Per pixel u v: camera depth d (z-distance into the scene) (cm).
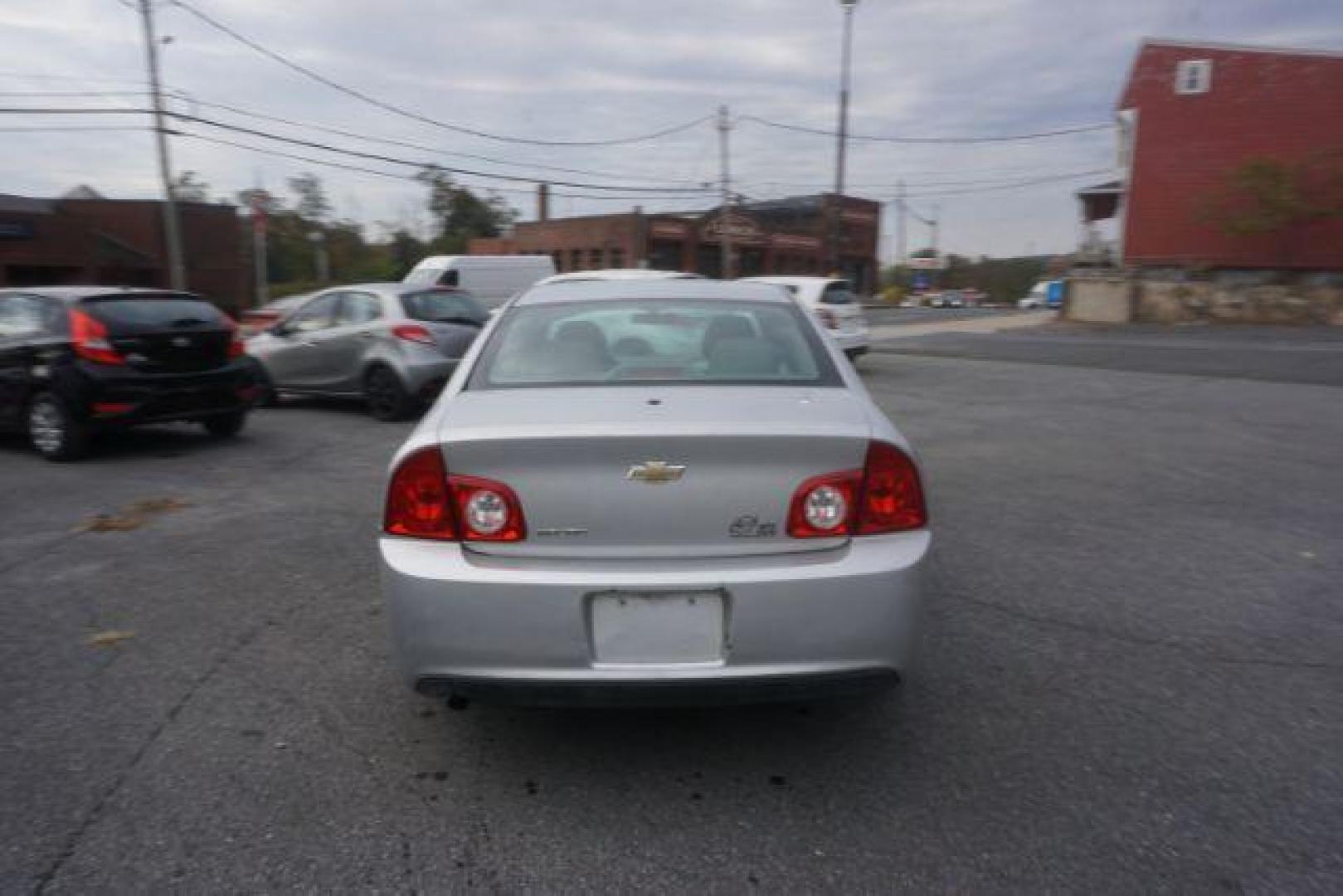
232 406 882
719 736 328
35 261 2855
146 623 435
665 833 272
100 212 3138
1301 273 2428
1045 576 492
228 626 430
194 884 250
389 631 290
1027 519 600
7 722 340
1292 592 466
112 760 313
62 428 796
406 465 288
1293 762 307
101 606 458
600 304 389
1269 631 419
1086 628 421
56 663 392
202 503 655
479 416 300
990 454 811
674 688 273
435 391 1017
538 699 279
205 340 859
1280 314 2330
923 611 287
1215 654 394
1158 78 2548
